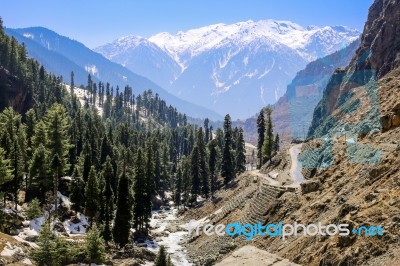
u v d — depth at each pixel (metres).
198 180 122.25
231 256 15.08
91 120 178.38
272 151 133.00
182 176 129.25
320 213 48.03
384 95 62.69
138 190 92.06
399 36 99.75
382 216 33.38
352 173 50.38
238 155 141.12
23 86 169.88
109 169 98.38
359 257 31.25
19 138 96.06
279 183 82.94
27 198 87.25
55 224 73.94
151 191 103.06
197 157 122.44
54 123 94.44
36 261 53.00
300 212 54.69
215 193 120.00
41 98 192.88
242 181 111.06
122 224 77.38
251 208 76.62
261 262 14.26
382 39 103.50
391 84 66.94
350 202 39.88
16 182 79.94
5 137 85.00
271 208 68.31
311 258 36.88
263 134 142.00
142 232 92.62
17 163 80.44
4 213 68.44
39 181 83.81
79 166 99.94
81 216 86.44
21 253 57.50
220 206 102.00
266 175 102.06
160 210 129.88
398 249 28.95
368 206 36.12
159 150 152.50
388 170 41.19
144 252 73.00
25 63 195.25
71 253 61.16
